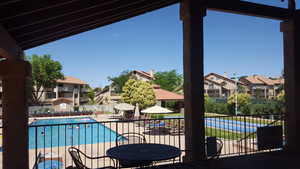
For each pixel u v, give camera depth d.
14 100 3.49
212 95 48.25
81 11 3.62
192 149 4.09
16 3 2.61
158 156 2.82
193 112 4.10
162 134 11.41
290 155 4.61
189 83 4.14
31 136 14.84
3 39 3.00
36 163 3.79
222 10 4.41
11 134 3.46
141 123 15.70
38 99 36.88
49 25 3.79
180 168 3.84
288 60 5.02
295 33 4.91
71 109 32.62
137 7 4.19
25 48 4.91
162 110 14.12
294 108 4.87
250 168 3.82
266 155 4.63
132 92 22.27
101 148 8.59
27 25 3.35
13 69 3.46
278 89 44.81
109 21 4.73
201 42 4.18
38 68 35.62
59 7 3.11
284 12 4.87
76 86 45.94
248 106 22.62
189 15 4.12
